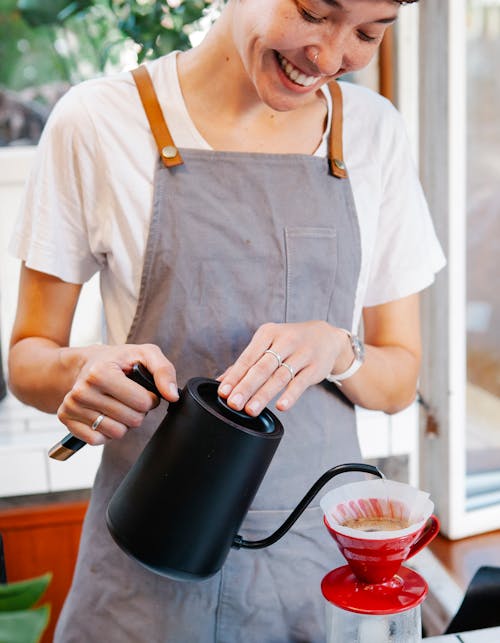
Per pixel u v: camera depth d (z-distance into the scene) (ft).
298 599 3.76
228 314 3.72
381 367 3.99
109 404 3.18
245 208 3.73
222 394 3.03
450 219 7.18
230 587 3.70
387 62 7.39
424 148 7.39
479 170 8.95
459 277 7.32
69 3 7.62
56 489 6.68
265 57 3.18
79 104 3.71
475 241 9.09
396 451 7.19
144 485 2.95
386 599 2.73
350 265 3.93
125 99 3.74
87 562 3.84
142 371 3.12
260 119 3.78
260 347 3.20
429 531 2.85
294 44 3.03
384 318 4.25
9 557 6.79
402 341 4.23
